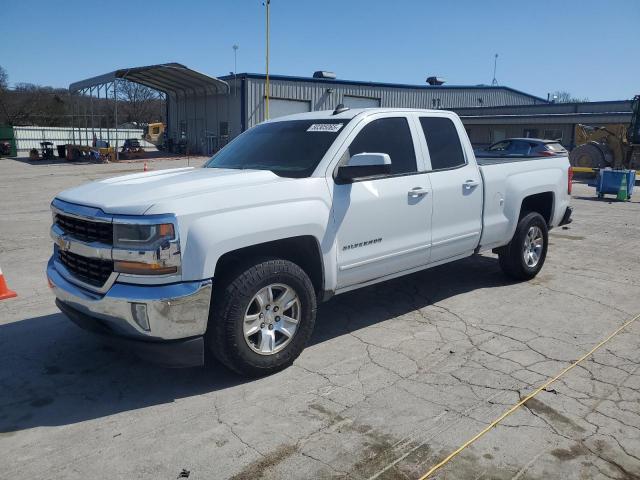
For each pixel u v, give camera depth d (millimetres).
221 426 3498
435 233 5340
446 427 3447
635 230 10438
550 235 9938
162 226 3557
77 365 4414
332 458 3146
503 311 5641
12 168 28969
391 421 3521
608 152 22516
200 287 3662
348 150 4684
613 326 5203
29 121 60656
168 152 40031
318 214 4293
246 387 4016
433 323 5297
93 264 3852
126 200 3721
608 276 6992
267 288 4039
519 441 3295
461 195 5559
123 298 3574
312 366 4348
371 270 4816
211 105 36438
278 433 3406
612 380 4074
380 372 4230
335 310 5691
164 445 3297
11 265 7648
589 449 3215
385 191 4820
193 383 4094
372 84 38031
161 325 3588
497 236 6121
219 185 4004
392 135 5082
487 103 45031
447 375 4172
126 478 2992
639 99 21500
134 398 3881
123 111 70000
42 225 10930
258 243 3943
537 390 3922
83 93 37375
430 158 5355
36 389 4020
